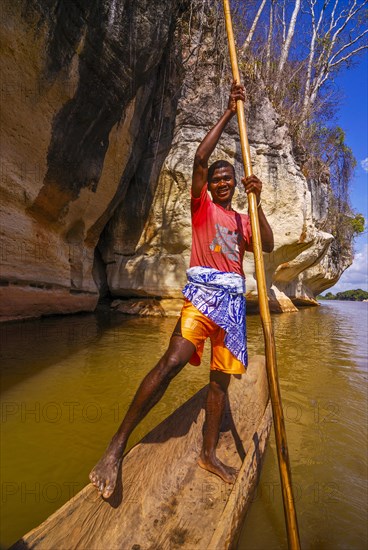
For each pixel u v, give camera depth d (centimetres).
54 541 125
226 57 893
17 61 462
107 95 617
